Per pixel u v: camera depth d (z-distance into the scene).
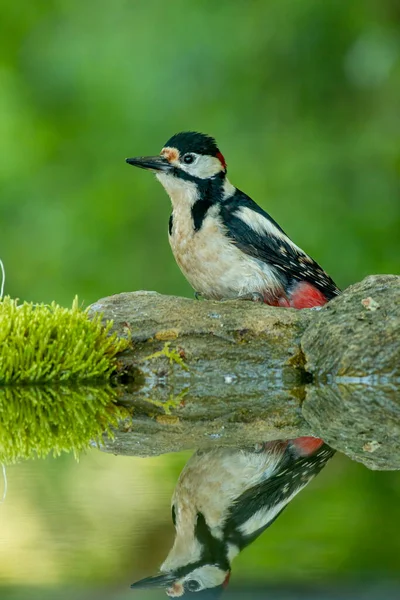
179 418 8.95
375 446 7.74
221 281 11.67
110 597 4.52
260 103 19.16
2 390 10.27
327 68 18.78
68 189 20.38
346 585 4.63
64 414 9.12
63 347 10.55
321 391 10.51
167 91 19.06
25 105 20.45
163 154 11.77
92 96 19.80
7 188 20.44
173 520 5.73
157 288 20.05
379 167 18.86
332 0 18.30
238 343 10.76
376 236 18.42
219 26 18.92
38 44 20.28
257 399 10.03
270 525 5.80
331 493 6.39
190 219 11.63
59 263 20.06
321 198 18.81
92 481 6.67
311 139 19.19
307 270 11.87
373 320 10.54
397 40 18.58
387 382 10.42
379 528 5.72
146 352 10.77
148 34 19.36
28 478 6.74
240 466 7.09
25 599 4.36
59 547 5.17
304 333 10.85
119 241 19.95
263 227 11.67
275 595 4.62
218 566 5.18
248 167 18.98
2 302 10.95
